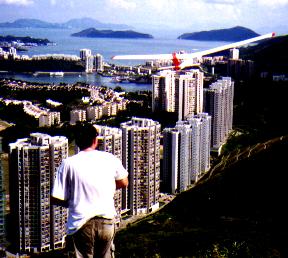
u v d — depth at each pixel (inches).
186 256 1098.7
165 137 5516.7
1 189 3211.1
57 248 4020.7
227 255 1053.2
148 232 2874.0
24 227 3971.5
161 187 5693.9
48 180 3919.8
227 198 2699.3
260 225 1900.8
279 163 2561.5
